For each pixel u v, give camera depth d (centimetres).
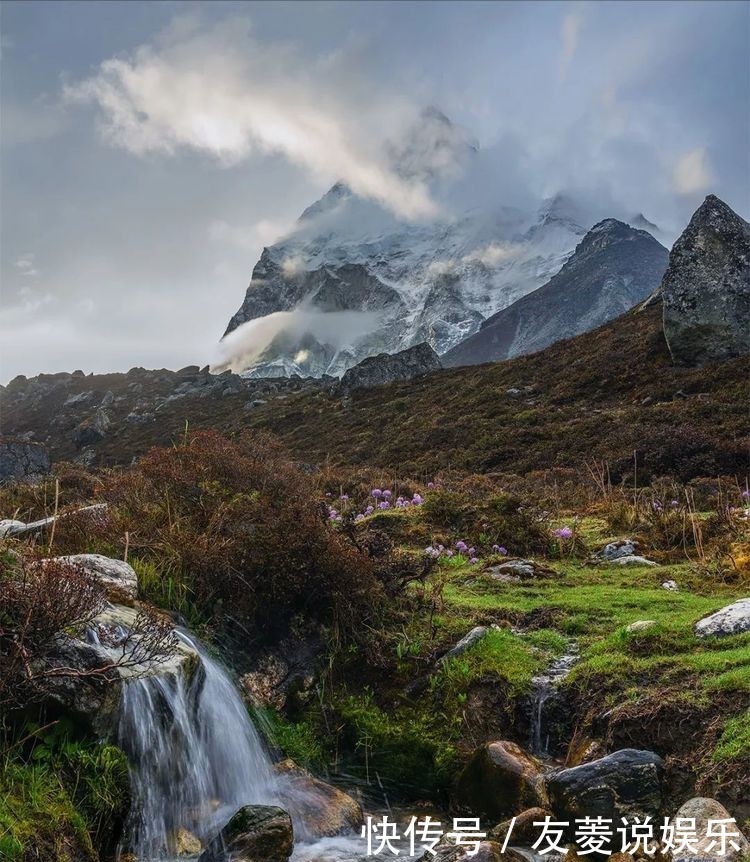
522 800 558
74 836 454
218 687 626
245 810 511
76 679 503
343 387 5319
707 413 2609
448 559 1038
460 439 3056
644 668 642
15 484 1113
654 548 1114
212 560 737
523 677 680
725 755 517
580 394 3375
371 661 722
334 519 1059
